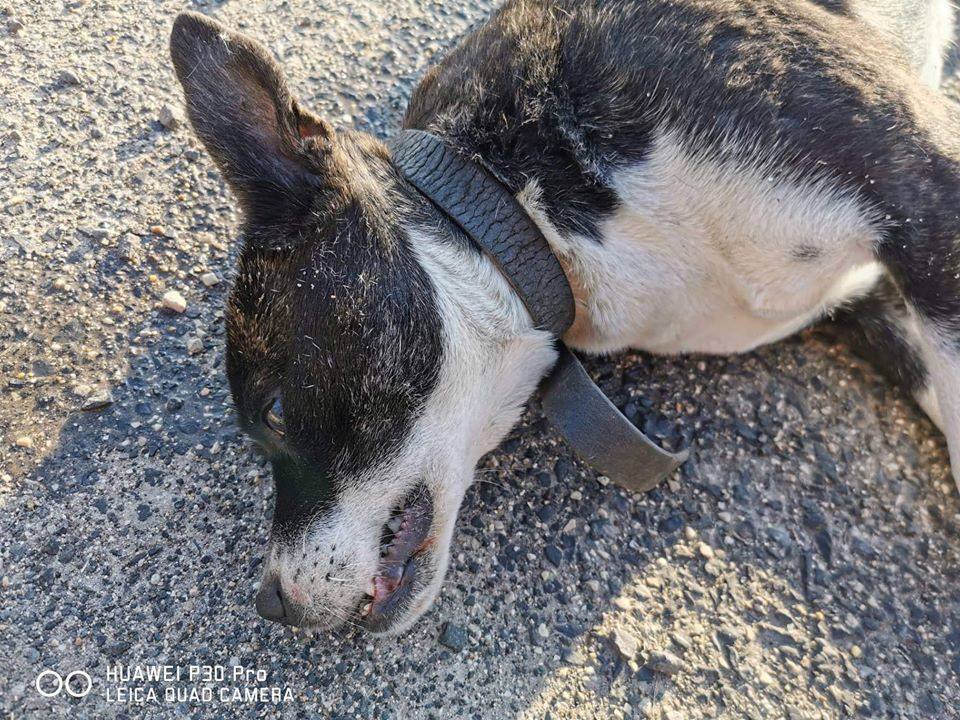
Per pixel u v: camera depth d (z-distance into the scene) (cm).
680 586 41
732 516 42
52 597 41
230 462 44
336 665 39
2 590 41
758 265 40
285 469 38
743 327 44
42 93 55
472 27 62
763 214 38
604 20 39
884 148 37
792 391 46
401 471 37
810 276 40
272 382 37
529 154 39
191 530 42
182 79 36
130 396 45
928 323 38
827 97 37
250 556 41
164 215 51
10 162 52
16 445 44
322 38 60
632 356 47
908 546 42
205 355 47
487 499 43
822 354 47
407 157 39
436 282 37
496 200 39
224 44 35
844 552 42
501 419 41
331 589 37
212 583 41
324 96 57
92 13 60
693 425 45
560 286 40
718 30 38
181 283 49
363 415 37
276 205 37
